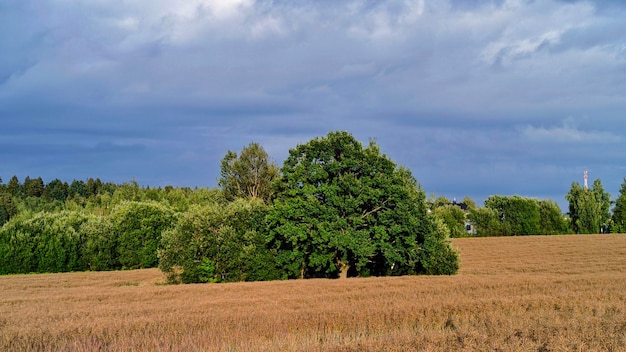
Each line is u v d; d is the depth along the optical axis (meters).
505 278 39.00
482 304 23.05
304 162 47.31
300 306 24.58
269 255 46.94
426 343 13.89
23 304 28.00
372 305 23.59
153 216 68.00
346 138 47.88
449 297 26.80
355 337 16.38
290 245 47.72
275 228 46.12
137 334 17.84
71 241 64.06
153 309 24.42
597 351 13.12
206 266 45.31
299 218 45.91
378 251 47.31
